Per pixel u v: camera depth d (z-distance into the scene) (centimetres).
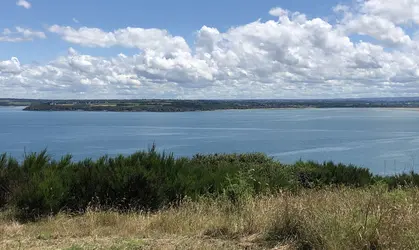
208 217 717
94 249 543
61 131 9094
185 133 8750
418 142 6600
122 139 7031
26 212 834
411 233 476
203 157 1538
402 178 1421
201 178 1055
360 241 480
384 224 499
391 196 728
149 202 900
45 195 845
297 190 1084
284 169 1360
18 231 675
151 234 629
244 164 1373
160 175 984
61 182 910
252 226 622
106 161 1069
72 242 589
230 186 928
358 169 1566
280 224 587
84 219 760
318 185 1241
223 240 586
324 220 523
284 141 6825
